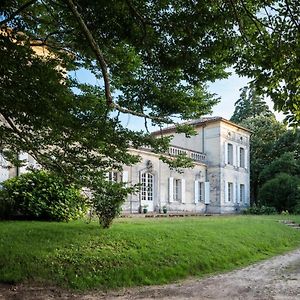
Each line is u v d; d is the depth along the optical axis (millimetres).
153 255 9531
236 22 5168
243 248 12070
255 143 40188
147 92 7598
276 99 4926
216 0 5031
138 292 7523
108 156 8094
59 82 6039
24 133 7227
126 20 5664
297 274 9328
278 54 4770
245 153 35469
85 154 7984
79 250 9117
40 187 12641
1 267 7957
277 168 35594
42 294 7141
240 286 7992
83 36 6055
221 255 10766
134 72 7129
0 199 12359
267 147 39875
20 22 5777
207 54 5668
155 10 5488
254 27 4949
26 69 5387
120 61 6656
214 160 31375
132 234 10797
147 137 8180
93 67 7172
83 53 6656
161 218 18375
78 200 11406
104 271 8359
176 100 7688
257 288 7781
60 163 8211
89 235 10211
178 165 9117
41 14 6863
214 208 30922
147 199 24812
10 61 5254
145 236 10820
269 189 33031
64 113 6246
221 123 31500
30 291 7262
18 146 8102
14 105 6066
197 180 30000
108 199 10070
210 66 6328
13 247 8805
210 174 31469
